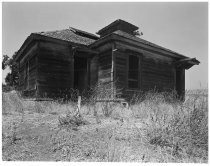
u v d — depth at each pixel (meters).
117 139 3.85
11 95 7.81
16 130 4.17
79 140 3.77
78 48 10.71
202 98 4.69
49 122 4.92
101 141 3.74
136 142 3.73
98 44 10.91
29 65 11.17
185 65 14.19
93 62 11.70
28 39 9.96
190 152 3.41
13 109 6.91
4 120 4.93
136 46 11.17
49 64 10.03
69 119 4.81
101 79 10.97
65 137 3.90
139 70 11.27
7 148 3.33
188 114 4.31
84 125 4.73
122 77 10.37
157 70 12.34
